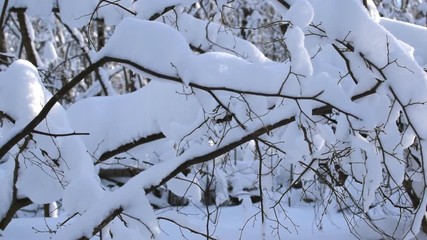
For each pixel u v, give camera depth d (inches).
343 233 207.9
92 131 192.2
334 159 145.2
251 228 216.1
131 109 193.0
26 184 146.8
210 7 340.8
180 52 118.6
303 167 151.6
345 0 130.9
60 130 138.6
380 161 136.8
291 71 118.3
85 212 121.9
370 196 135.5
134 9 200.4
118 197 123.0
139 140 189.9
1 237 166.6
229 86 118.6
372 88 132.6
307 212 247.4
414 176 163.8
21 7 219.3
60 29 506.0
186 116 180.1
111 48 120.0
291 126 137.9
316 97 124.5
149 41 119.1
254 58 194.7
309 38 136.9
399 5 370.9
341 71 158.7
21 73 140.8
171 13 198.8
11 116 134.3
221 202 189.9
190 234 197.8
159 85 188.5
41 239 178.4
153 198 302.0
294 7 122.5
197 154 129.0
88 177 128.6
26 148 141.3
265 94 120.2
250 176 285.1
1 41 335.3
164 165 128.3
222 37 198.2
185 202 289.6
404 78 125.5
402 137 133.6
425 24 378.0
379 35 126.9
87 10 208.5
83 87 510.0
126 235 120.6
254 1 387.5
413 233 128.2
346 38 129.6
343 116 137.3
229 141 129.4
